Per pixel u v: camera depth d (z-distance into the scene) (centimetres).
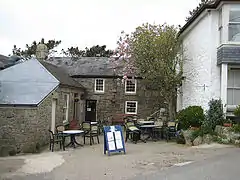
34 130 1457
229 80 1619
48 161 1130
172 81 1945
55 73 2036
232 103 1608
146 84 2361
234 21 1552
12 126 1438
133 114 2555
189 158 1083
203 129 1460
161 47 1939
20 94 1587
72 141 1525
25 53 4925
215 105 1521
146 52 1944
